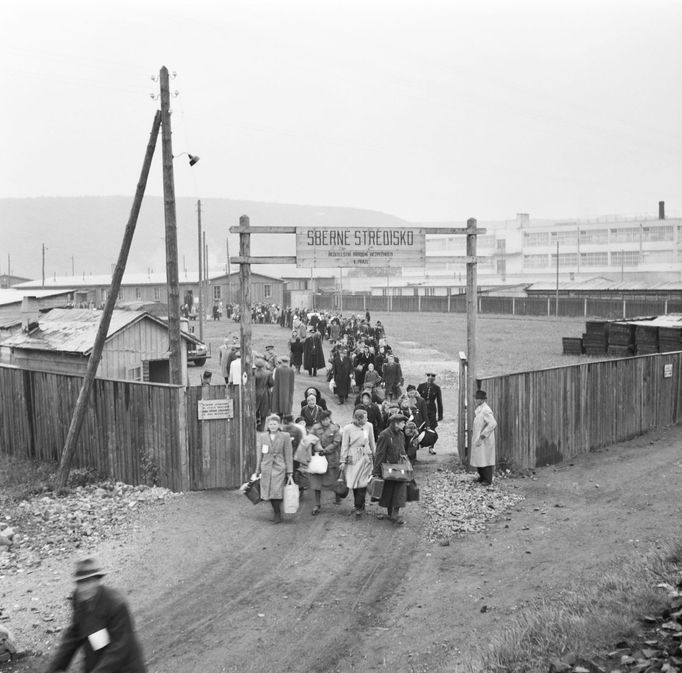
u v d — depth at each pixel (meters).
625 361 22.11
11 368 22.11
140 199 18.70
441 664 8.65
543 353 45.09
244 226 16.53
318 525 14.29
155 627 10.13
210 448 16.83
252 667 9.04
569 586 10.65
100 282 93.50
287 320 68.12
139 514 15.08
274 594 11.16
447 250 122.38
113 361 26.95
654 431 23.39
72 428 17.98
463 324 74.12
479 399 16.80
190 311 77.94
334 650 9.41
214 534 13.80
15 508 15.94
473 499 15.76
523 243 116.12
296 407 28.11
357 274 136.00
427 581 11.55
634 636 8.12
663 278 104.19
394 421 14.29
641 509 14.69
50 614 10.67
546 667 7.61
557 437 19.69
